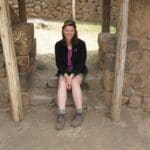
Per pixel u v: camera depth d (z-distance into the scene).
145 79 4.09
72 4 9.68
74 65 4.06
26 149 3.50
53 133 3.78
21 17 4.94
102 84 4.39
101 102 4.31
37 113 4.20
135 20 3.77
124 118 4.08
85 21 9.75
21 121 4.02
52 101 4.32
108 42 3.91
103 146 3.54
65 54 4.05
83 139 3.66
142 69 4.02
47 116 4.13
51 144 3.58
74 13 9.77
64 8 9.88
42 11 9.82
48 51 5.87
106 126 3.91
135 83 4.13
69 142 3.61
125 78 4.11
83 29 8.30
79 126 3.90
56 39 6.95
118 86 3.79
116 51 3.74
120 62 3.67
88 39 6.98
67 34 3.90
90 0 9.67
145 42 3.86
